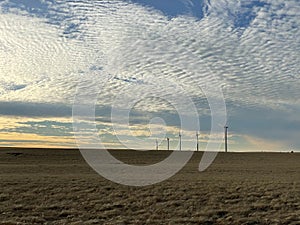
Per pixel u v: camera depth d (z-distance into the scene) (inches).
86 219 1291.8
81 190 1716.3
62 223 1234.0
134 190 1727.4
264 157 4916.3
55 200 1536.7
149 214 1346.0
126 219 1277.1
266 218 1309.1
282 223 1258.0
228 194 1636.3
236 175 2421.3
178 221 1249.4
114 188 1768.0
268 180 2041.1
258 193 1652.3
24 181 1902.1
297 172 2736.2
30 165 3223.4
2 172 2504.9
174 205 1470.2
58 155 4576.8
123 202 1509.6
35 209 1396.4
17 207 1416.1
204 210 1396.4
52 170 2694.4
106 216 1323.8
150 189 1744.6
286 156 5132.9
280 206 1453.0
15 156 4362.7
